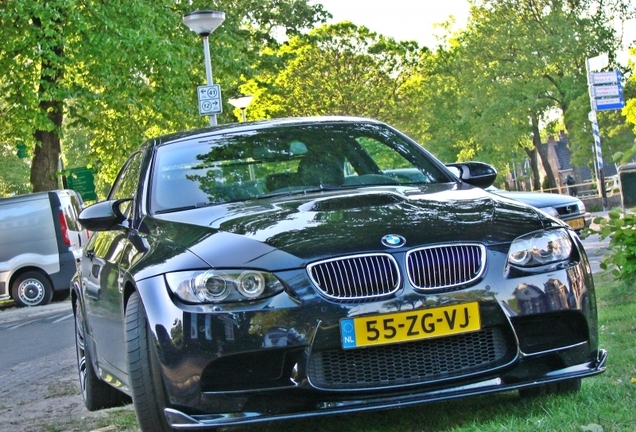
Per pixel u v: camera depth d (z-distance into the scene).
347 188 5.47
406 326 4.21
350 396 4.21
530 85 54.38
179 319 4.24
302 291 4.20
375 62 60.84
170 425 4.31
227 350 4.18
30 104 25.39
